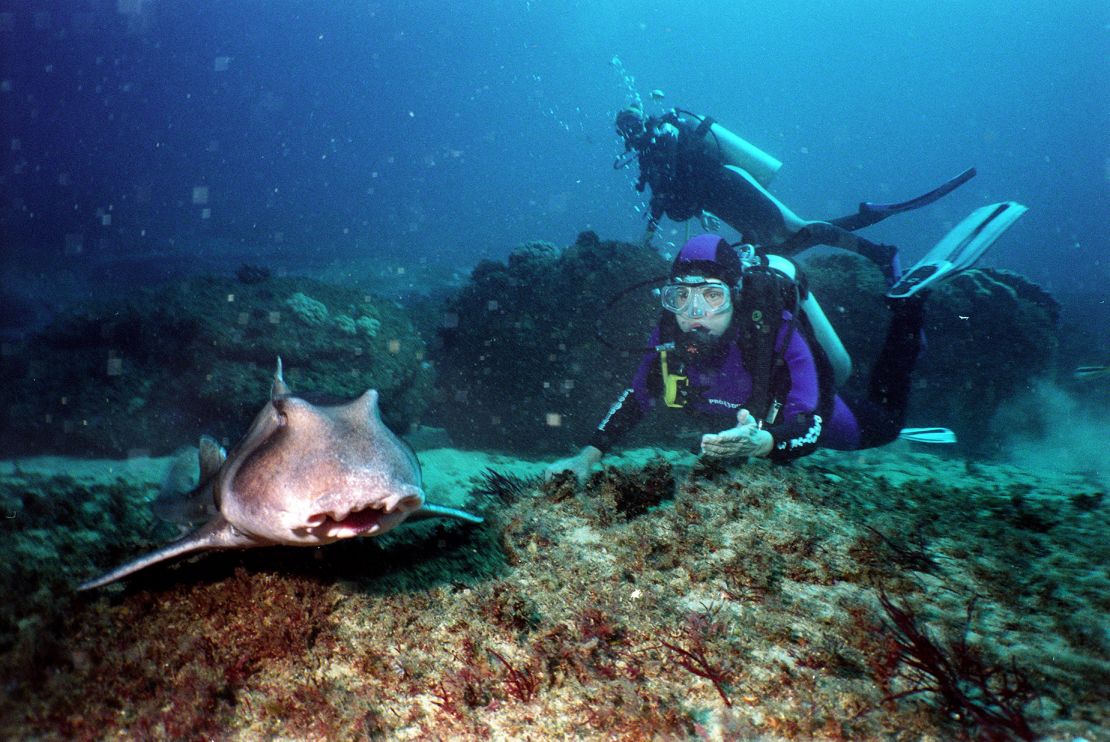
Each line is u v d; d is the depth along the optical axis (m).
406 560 3.06
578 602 2.72
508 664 2.27
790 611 2.61
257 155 107.06
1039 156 117.81
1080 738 1.87
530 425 8.31
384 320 9.29
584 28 117.44
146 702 2.18
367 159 112.44
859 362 7.82
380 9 104.75
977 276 8.68
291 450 2.14
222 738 2.08
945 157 120.75
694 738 1.98
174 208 43.56
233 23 106.56
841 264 8.08
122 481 5.22
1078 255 32.41
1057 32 120.19
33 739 2.04
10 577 2.89
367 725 2.08
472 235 37.03
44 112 103.31
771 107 144.88
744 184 8.35
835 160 118.00
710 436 4.11
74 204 43.19
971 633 2.43
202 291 8.84
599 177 93.50
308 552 2.96
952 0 112.19
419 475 2.34
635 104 9.14
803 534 3.18
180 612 2.62
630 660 2.32
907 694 2.04
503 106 137.62
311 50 117.19
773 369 4.88
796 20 114.69
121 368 8.11
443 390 9.01
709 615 2.56
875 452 7.02
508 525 3.42
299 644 2.44
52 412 7.74
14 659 2.29
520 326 8.35
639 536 3.23
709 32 120.56
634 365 7.96
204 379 7.95
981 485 4.80
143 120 114.25
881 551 3.08
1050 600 2.67
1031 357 8.60
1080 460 7.60
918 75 137.12
